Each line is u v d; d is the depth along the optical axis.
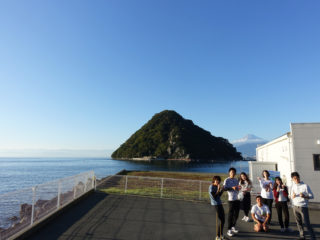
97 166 111.50
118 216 7.62
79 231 6.20
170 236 5.98
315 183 9.33
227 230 6.61
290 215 8.36
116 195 10.80
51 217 6.98
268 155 15.48
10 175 62.97
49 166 115.88
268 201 6.93
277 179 6.73
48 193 8.93
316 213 8.46
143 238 5.80
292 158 9.89
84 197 9.93
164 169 91.00
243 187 7.62
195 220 7.41
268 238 5.98
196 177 25.22
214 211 8.59
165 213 8.13
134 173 28.27
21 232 5.50
